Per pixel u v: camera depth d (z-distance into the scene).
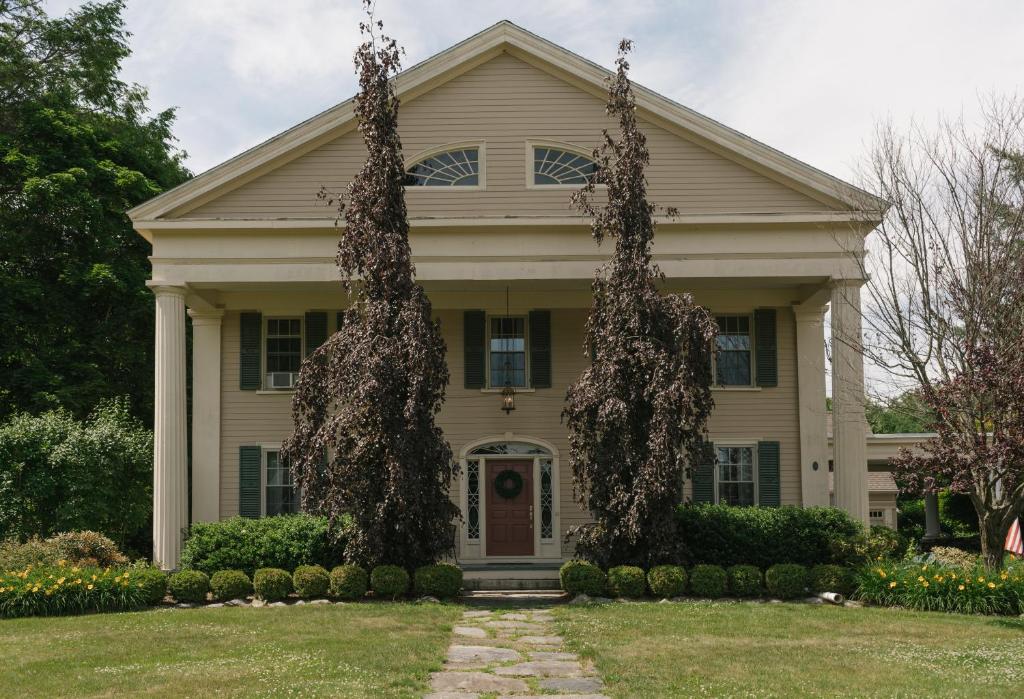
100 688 9.09
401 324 15.76
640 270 16.23
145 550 23.86
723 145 18.67
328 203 16.44
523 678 9.79
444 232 18.36
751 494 20.12
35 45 26.53
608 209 16.70
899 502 34.09
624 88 16.88
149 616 13.48
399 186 16.67
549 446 19.92
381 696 8.84
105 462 19.41
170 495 17.69
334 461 15.55
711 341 16.03
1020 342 13.71
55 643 11.37
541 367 19.98
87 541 16.42
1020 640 11.67
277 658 10.45
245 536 16.41
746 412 20.11
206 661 10.35
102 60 26.94
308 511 15.74
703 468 19.81
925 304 15.58
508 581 17.81
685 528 16.94
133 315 25.20
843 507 17.47
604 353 16.38
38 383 22.80
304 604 14.71
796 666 10.24
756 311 20.28
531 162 19.05
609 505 15.95
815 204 18.52
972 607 13.89
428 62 19.00
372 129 16.34
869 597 14.81
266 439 20.08
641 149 16.86
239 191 18.70
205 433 19.98
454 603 15.08
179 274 18.22
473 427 20.02
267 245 18.33
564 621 13.13
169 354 18.03
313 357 16.38
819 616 13.41
